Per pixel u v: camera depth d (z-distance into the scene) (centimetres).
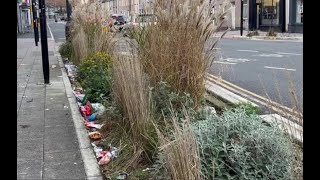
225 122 346
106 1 1256
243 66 1299
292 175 283
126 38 652
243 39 2983
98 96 698
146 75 522
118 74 511
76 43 1225
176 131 319
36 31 2358
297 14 3372
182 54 519
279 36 2986
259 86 893
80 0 1352
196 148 307
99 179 393
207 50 531
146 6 574
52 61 1423
